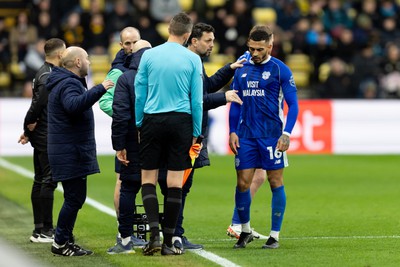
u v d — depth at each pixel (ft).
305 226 125.39
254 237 110.63
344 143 237.86
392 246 107.96
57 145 99.66
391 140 239.71
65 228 101.40
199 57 99.66
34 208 114.42
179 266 94.27
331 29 269.03
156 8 267.18
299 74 263.08
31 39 258.37
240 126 107.04
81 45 256.52
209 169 201.57
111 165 207.51
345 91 253.85
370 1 274.77
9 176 185.26
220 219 132.87
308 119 236.22
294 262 96.78
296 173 195.52
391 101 239.50
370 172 197.36
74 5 268.41
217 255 101.04
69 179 99.86
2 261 99.04
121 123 99.66
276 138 106.22
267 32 104.83
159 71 97.96
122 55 110.73
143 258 98.78
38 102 113.19
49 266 95.81
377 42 269.85
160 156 99.50
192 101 98.53
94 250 106.11
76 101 97.60
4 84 262.26
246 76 106.42
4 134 230.48
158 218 99.40
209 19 257.14
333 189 169.48
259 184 117.50
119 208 101.60
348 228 123.24
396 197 158.30
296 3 279.49
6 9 277.03
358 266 94.73
